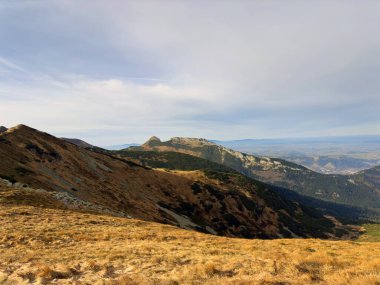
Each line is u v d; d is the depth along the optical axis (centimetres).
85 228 2966
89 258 1892
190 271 1543
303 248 2475
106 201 8306
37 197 4431
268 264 1652
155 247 2244
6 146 8512
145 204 10406
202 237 3011
